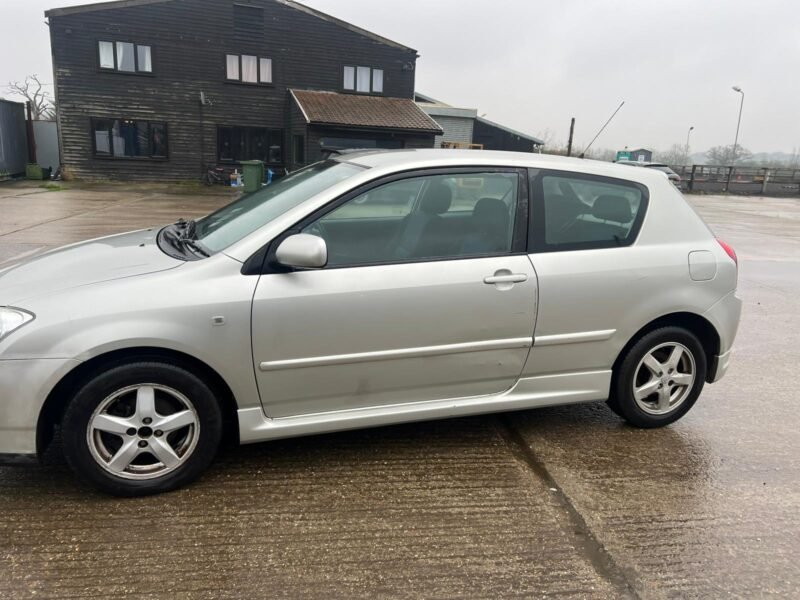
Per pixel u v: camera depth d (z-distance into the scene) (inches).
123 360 109.8
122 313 107.0
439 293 124.6
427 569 100.2
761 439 151.3
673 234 145.8
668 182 149.1
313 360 119.4
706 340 153.3
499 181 133.2
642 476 131.6
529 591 96.1
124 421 111.7
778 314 275.0
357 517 113.1
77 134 938.1
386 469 130.3
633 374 146.3
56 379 104.5
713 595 97.0
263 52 994.1
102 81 931.3
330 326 118.6
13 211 550.0
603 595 96.0
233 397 118.6
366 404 127.6
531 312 132.1
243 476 125.0
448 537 108.5
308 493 120.1
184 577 95.8
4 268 130.6
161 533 106.1
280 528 109.0
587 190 139.7
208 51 967.6
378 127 941.2
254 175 802.2
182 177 999.0
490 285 128.0
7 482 119.9
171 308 109.1
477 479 127.8
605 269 136.9
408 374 127.5
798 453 144.7
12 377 103.2
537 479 128.8
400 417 129.6
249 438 120.7
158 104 963.3
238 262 115.1
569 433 150.9
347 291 118.8
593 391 144.2
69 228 447.2
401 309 122.5
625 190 143.4
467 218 131.0
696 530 113.6
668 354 149.9
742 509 120.9
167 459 115.6
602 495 123.7
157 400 114.2
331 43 1024.9
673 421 153.9
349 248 123.3
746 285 336.8
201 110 985.5
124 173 972.6
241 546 103.7
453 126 1243.2
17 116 957.2
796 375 197.3
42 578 94.3
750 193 1332.4
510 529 111.6
